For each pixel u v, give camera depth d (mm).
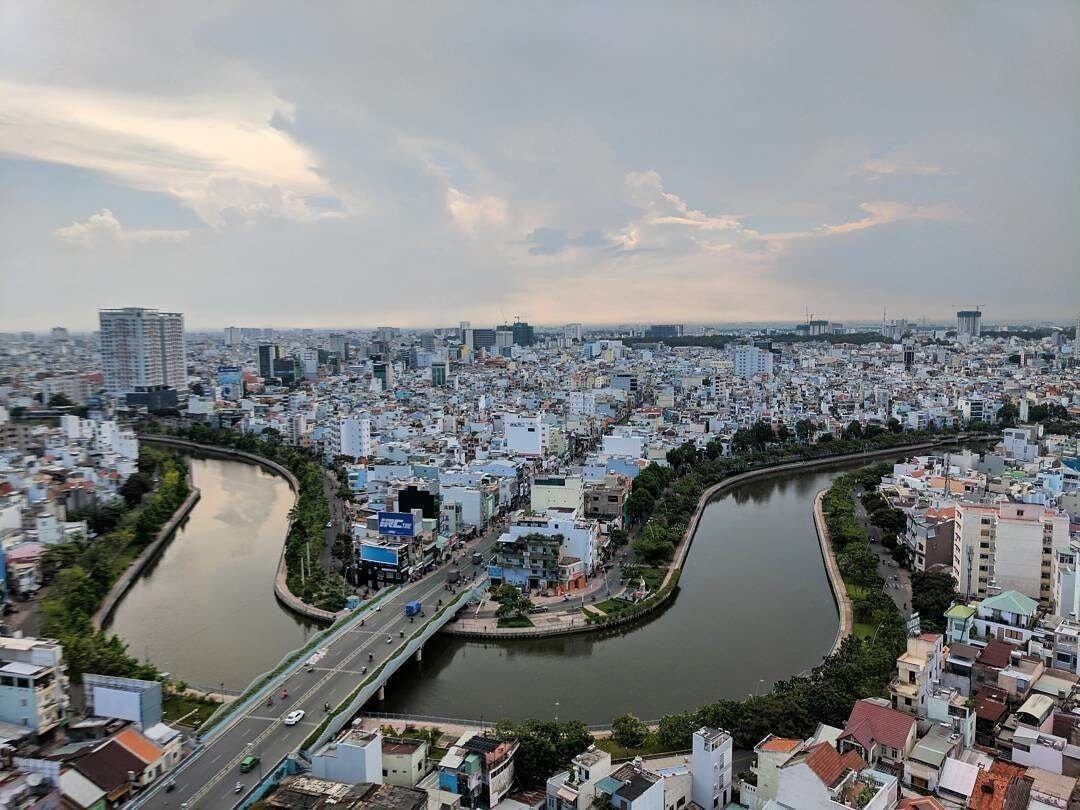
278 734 176625
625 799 136875
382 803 140500
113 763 159625
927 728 154000
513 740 167125
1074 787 134000
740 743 173875
